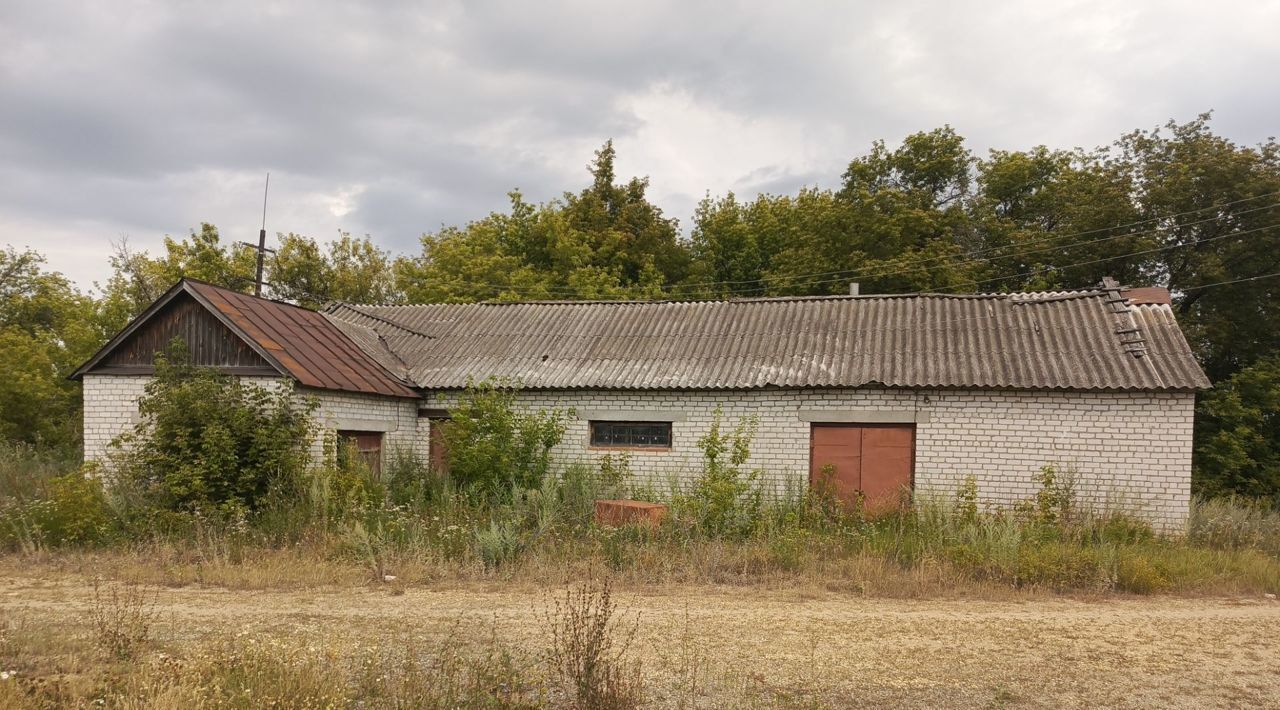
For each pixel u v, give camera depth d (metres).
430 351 18.64
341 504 12.80
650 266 36.38
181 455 12.60
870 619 8.56
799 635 7.91
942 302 17.92
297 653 6.19
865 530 13.02
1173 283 24.98
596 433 16.83
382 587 9.70
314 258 35.81
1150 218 25.31
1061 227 28.67
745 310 18.98
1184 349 14.69
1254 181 23.31
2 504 13.90
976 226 31.16
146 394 14.25
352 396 15.38
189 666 5.90
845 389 15.30
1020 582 10.34
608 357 17.41
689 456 16.05
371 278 38.41
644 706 5.90
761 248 39.97
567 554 11.08
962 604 9.32
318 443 14.10
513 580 10.08
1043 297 17.25
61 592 9.34
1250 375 20.92
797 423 15.54
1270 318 23.19
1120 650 7.59
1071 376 14.27
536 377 16.91
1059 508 13.86
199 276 30.80
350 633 7.70
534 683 6.19
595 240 37.44
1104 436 14.20
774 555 11.05
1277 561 11.65
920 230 29.42
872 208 29.97
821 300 18.95
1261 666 7.18
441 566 10.39
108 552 11.23
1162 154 26.02
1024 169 31.52
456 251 35.62
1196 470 20.12
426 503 14.62
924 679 6.68
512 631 7.83
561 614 8.47
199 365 14.46
